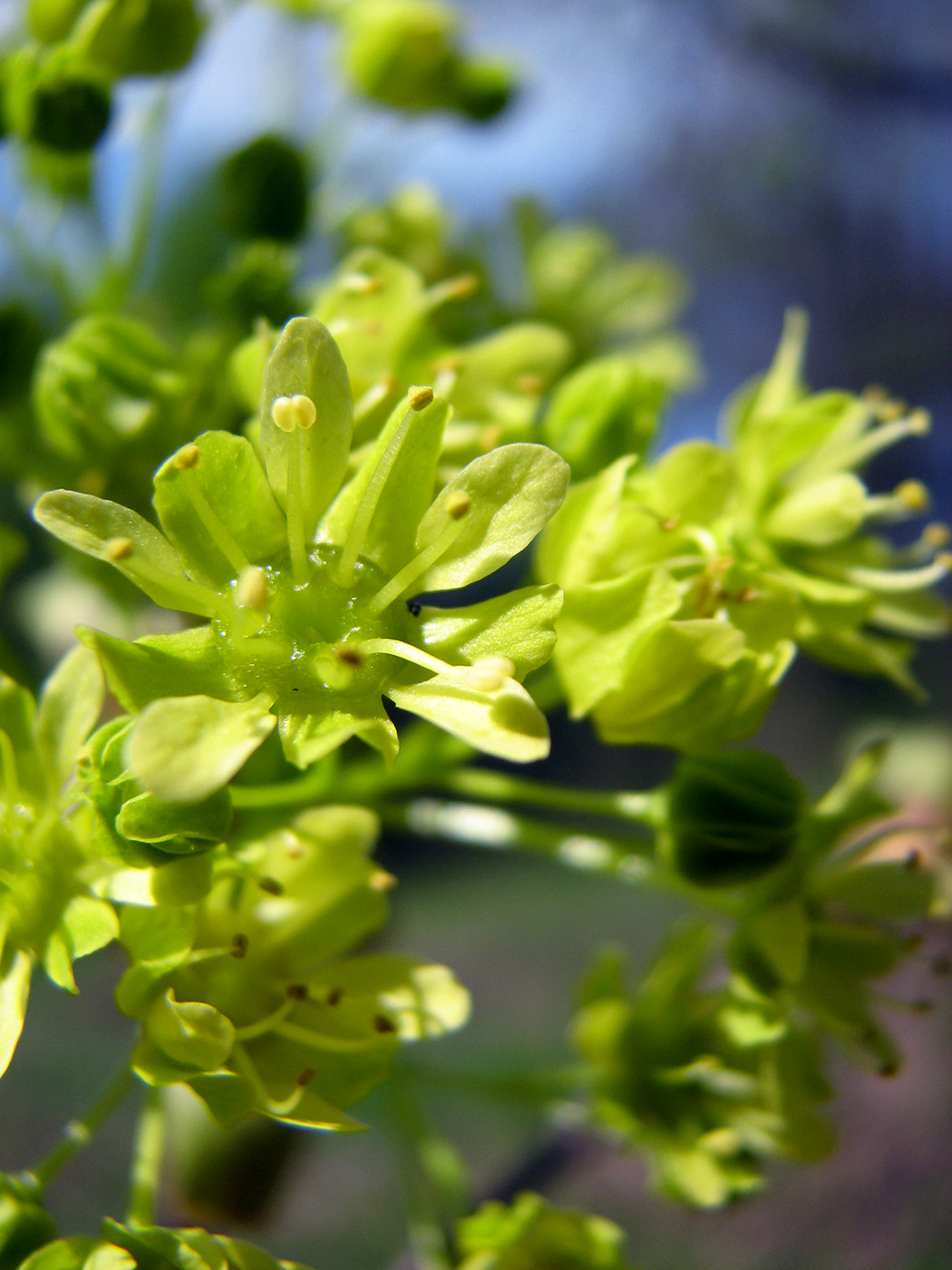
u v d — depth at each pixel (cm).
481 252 6
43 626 6
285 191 5
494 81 6
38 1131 10
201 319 6
